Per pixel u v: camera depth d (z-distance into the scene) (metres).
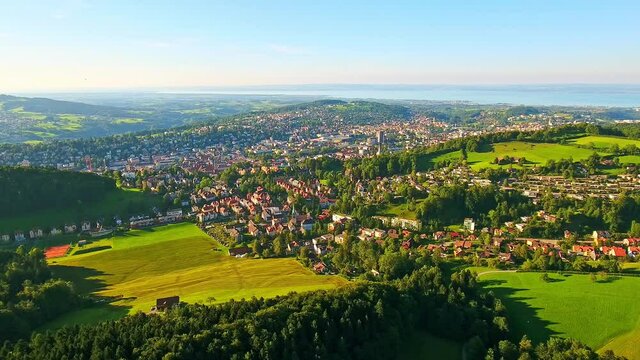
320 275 187.25
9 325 133.00
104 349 107.06
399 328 132.50
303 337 116.81
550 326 140.75
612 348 129.38
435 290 155.12
